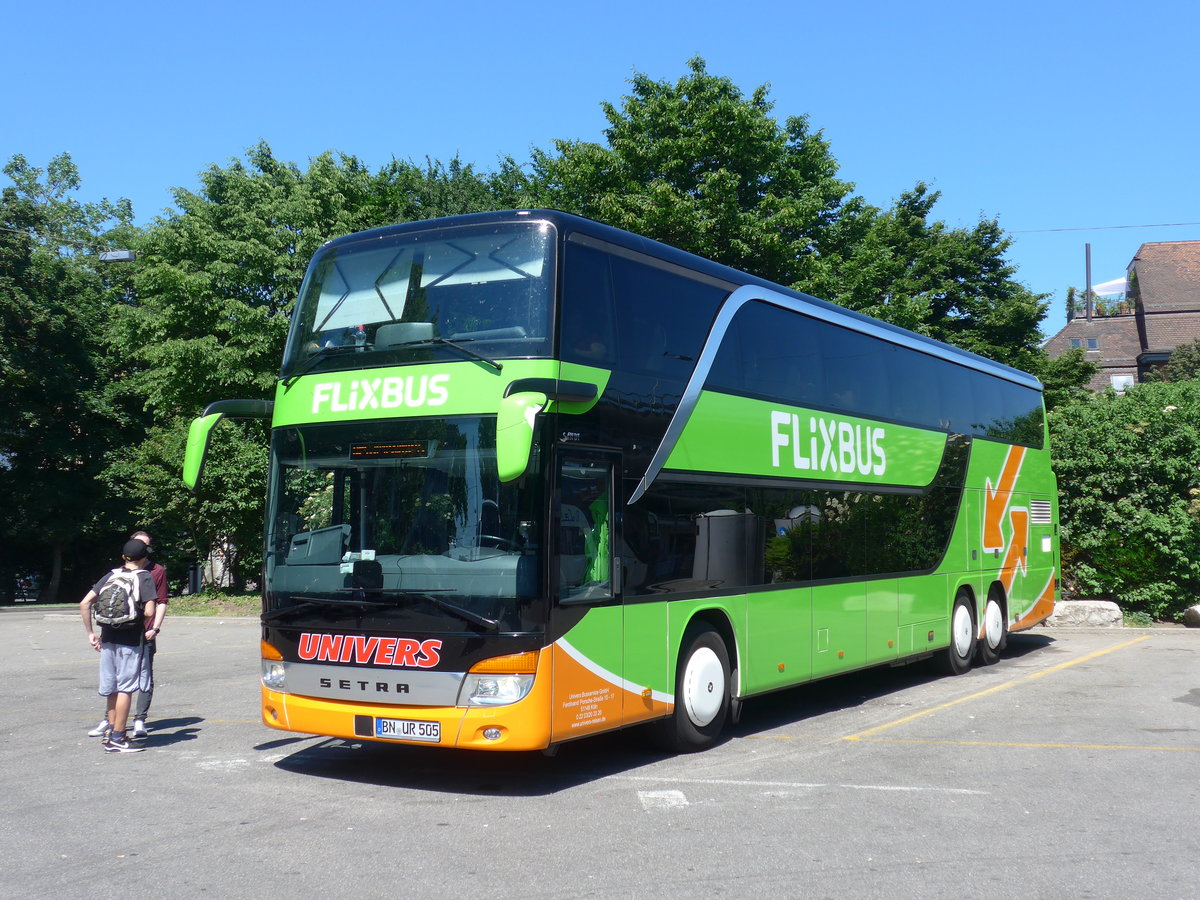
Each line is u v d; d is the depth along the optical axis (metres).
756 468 10.21
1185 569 22.34
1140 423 22.62
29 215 40.00
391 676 7.62
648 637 8.59
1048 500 18.16
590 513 8.05
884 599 12.52
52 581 43.12
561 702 7.58
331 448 8.20
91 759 9.05
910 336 13.79
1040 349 42.59
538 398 6.85
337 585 7.94
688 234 27.67
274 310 28.45
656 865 5.97
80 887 5.61
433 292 8.17
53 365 39.94
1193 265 73.44
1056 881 5.68
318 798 7.63
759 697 13.11
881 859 6.08
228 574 31.36
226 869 5.92
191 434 8.30
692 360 9.42
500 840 6.50
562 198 30.67
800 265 29.02
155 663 16.52
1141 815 7.08
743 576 9.91
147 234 30.14
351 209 30.31
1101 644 18.73
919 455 13.60
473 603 7.45
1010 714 11.34
